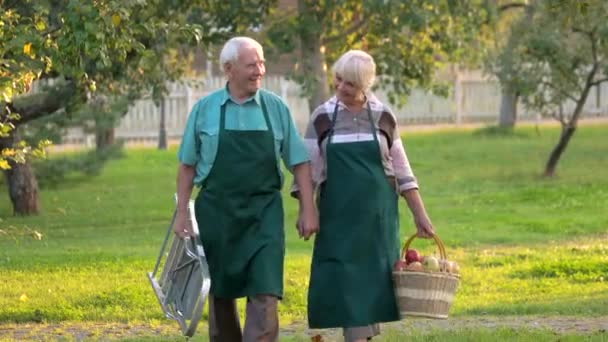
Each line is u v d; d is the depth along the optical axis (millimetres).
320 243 14789
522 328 19297
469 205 45188
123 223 42250
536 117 85188
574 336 18078
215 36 38188
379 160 14688
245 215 14578
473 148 67812
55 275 28516
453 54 44031
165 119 76125
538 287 27312
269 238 14617
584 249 33312
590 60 49312
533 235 37344
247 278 14609
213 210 14594
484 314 22469
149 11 29844
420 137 74875
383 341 17781
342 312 14562
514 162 60656
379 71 43000
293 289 25672
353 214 14602
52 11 25375
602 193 47312
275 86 75438
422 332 19219
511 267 30375
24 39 21125
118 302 24484
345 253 14578
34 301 24719
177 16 35750
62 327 22234
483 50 48188
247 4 38875
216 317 15148
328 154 14703
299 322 21875
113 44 21766
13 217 43344
